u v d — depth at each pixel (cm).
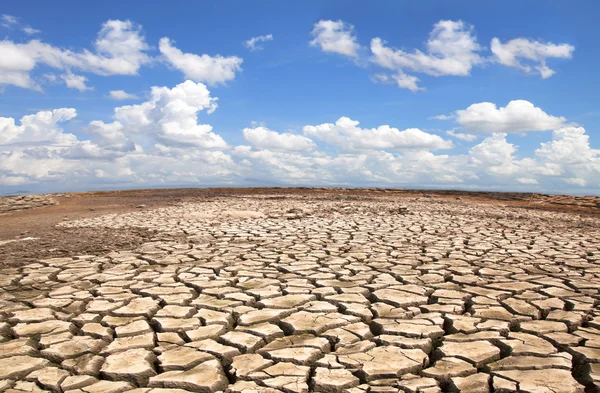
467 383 272
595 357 303
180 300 429
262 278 513
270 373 285
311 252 664
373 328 368
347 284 488
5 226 1038
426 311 404
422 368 298
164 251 669
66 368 296
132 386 278
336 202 1781
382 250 684
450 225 1005
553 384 268
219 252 662
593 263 603
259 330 355
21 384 275
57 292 455
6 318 383
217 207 1502
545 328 358
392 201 1883
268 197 2138
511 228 975
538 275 533
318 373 285
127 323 371
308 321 374
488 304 419
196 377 281
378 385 273
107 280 501
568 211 1599
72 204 1806
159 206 1582
